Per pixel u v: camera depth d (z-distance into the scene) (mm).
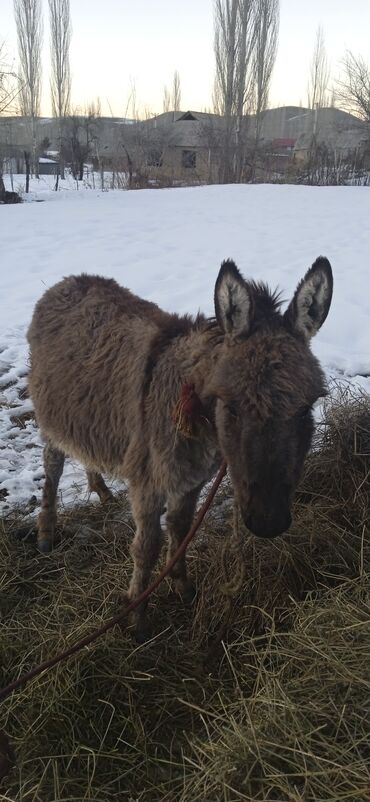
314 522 3592
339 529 3631
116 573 3525
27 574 3621
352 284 7859
